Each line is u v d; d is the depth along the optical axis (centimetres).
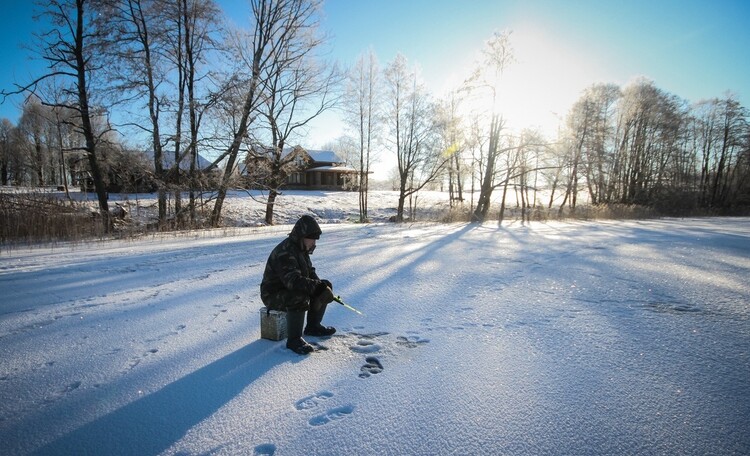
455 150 2344
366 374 255
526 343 306
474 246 906
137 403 223
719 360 271
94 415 212
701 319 365
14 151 4444
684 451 174
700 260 705
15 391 239
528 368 261
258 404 220
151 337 327
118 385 245
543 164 2209
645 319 366
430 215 2917
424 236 1154
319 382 245
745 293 462
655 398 220
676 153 3819
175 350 299
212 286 507
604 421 198
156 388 240
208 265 664
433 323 356
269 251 832
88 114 1493
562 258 727
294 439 187
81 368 269
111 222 1347
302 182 4766
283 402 221
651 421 198
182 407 218
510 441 183
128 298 450
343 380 247
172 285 514
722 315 378
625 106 3384
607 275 568
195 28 1680
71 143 2848
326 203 3191
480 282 521
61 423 205
